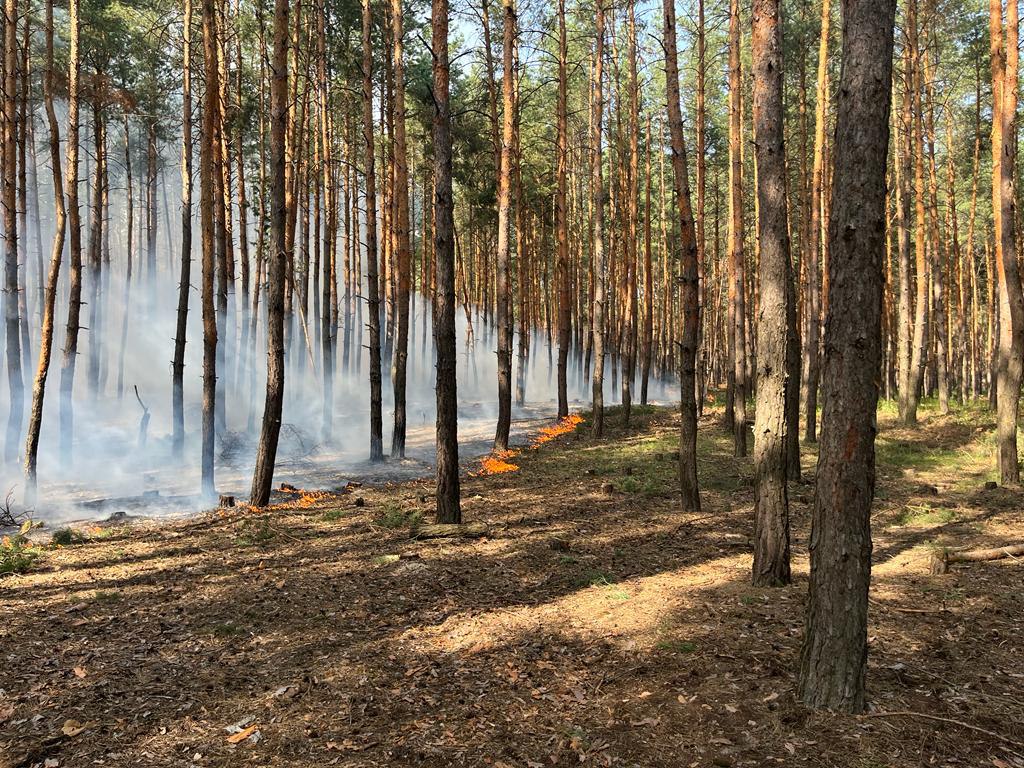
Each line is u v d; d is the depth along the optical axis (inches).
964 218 1323.8
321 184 935.0
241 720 171.0
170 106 997.8
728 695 168.9
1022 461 527.5
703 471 538.9
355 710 174.4
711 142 1144.8
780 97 253.3
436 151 351.3
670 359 1736.0
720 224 1513.3
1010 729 147.6
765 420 256.4
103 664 205.3
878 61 147.1
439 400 364.8
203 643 221.5
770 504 256.2
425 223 1157.1
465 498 447.8
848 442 154.6
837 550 157.1
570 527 366.3
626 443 689.0
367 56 611.5
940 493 437.4
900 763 136.4
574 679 186.1
